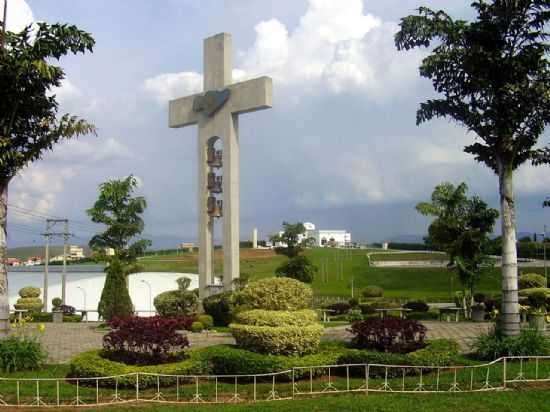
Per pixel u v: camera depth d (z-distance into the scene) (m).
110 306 31.89
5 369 15.11
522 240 77.81
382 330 15.80
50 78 15.96
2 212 16.11
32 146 16.84
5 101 16.20
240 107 31.28
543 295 32.88
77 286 53.03
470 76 17.70
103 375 13.41
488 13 17.61
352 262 96.00
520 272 61.09
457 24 17.88
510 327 17.02
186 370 14.00
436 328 26.67
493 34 17.53
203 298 32.34
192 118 33.97
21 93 16.31
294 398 12.70
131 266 34.81
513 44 17.70
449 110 18.28
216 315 29.11
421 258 93.12
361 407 11.58
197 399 12.62
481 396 12.48
